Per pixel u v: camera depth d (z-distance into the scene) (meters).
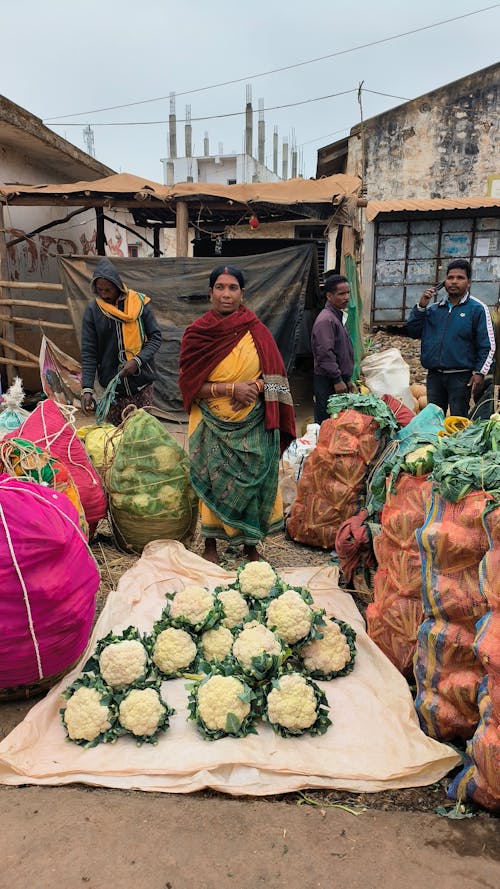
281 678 2.33
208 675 2.43
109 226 14.61
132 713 2.24
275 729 2.29
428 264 13.99
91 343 5.23
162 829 1.88
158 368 8.27
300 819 1.94
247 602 3.07
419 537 2.28
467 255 13.80
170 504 4.02
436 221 13.77
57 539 2.40
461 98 14.91
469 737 2.26
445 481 2.24
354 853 1.81
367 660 2.75
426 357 6.10
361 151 14.62
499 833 1.90
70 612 2.51
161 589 3.48
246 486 3.73
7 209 9.52
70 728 2.26
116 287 5.05
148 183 8.15
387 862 1.77
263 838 1.86
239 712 2.29
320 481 4.22
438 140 15.21
